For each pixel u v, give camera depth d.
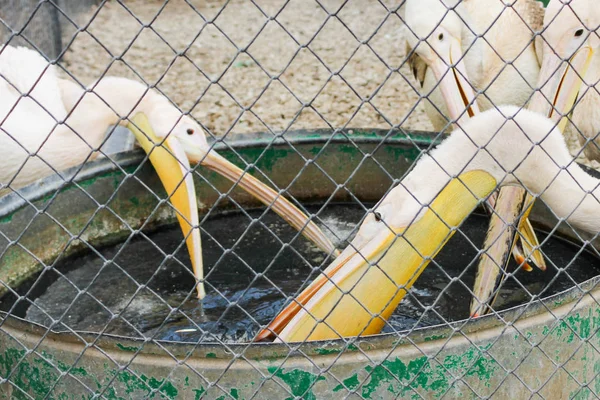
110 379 2.61
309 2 9.80
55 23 7.93
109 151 5.24
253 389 2.56
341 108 6.84
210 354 2.53
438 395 2.67
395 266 3.08
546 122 3.09
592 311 2.87
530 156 3.10
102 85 4.32
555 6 4.14
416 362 2.61
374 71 7.59
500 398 2.76
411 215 3.08
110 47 8.50
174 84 7.49
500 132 3.08
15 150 4.06
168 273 3.93
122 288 3.78
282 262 4.00
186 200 4.21
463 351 2.64
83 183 4.12
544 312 2.74
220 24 9.19
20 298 2.41
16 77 4.18
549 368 2.81
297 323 2.99
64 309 3.62
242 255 4.09
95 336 2.60
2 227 3.67
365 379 2.51
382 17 9.05
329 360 2.55
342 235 4.31
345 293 2.55
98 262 4.04
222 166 4.26
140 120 4.32
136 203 4.34
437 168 3.13
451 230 2.63
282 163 4.55
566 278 3.73
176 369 2.55
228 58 8.12
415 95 7.04
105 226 4.22
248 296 3.69
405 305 3.56
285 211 4.05
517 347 2.71
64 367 2.66
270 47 8.38
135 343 2.56
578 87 4.18
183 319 3.51
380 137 4.51
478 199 2.92
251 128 6.50
